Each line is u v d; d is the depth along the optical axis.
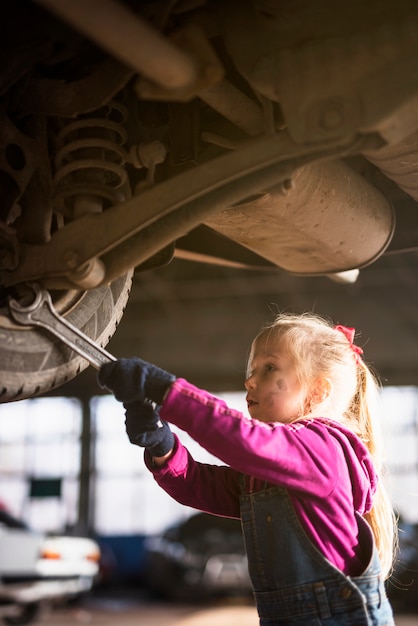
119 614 7.78
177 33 1.04
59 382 1.17
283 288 11.71
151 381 1.06
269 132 1.09
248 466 1.05
